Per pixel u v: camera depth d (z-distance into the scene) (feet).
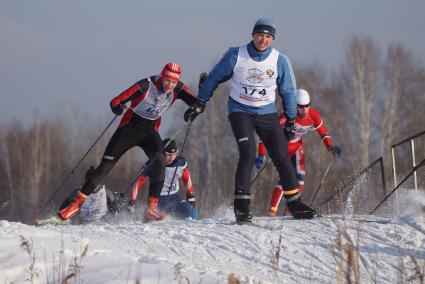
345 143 240.53
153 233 49.29
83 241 40.42
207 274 35.91
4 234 39.32
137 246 44.39
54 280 33.96
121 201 74.84
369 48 247.29
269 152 55.31
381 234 48.42
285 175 54.95
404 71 248.32
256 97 53.78
